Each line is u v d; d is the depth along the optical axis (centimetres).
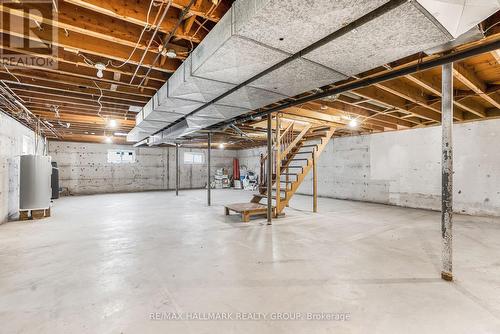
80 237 391
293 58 221
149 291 221
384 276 251
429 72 327
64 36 249
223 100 343
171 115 431
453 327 171
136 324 175
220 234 408
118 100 461
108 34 237
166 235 402
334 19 165
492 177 537
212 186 1355
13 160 546
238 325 174
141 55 290
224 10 215
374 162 764
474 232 418
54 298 209
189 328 171
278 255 311
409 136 680
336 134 836
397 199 705
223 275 254
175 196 959
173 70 315
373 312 189
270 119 471
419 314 187
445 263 244
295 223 488
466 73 307
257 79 266
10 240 375
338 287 229
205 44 227
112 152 1120
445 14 156
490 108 520
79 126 711
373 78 280
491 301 205
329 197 903
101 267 273
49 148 995
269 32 181
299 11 157
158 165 1226
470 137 567
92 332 166
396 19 160
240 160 1427
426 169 645
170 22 229
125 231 428
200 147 1296
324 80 271
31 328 170
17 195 578
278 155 540
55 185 762
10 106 451
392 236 395
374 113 530
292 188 566
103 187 1097
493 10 151
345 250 329
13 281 240
